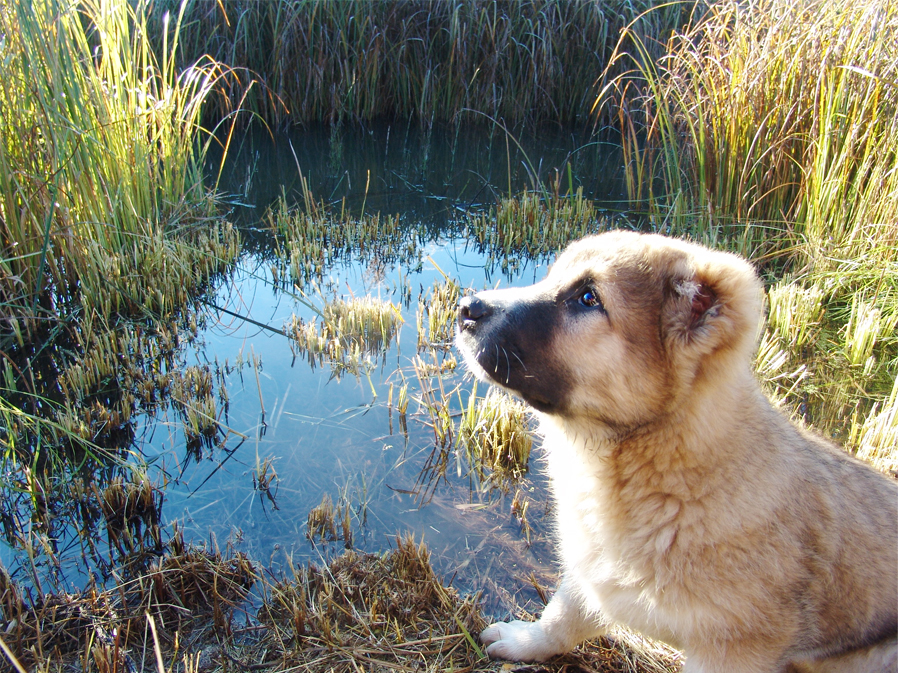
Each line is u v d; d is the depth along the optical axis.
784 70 1.05
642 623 0.47
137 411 0.79
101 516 0.65
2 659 0.51
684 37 1.26
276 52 1.72
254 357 0.88
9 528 0.63
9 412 0.72
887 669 0.46
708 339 0.43
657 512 0.44
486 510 0.66
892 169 0.94
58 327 0.90
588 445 0.48
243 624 0.55
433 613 0.56
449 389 0.83
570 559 0.50
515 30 1.86
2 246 0.92
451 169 1.63
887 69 0.95
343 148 1.73
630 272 0.46
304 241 1.20
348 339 0.92
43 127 0.90
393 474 0.70
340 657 0.52
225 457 0.72
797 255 1.02
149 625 0.54
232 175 1.52
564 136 1.86
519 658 0.52
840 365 0.84
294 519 0.65
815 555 0.43
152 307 0.99
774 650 0.43
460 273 1.13
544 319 0.48
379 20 1.81
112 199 1.04
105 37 1.04
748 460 0.43
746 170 1.09
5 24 0.87
